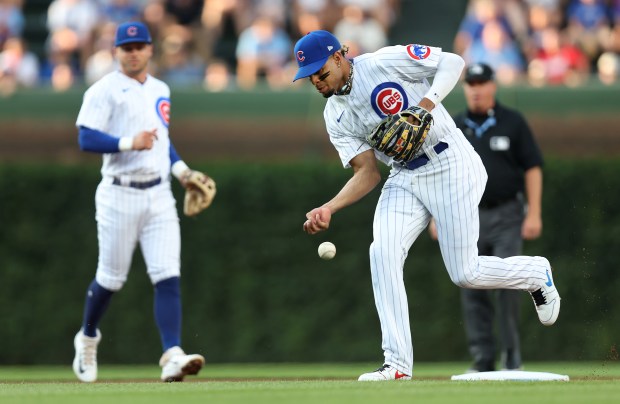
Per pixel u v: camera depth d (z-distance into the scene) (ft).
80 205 129.49
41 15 184.24
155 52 164.86
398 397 56.65
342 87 72.33
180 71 162.50
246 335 127.44
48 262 129.39
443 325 126.00
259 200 128.26
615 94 134.92
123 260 89.30
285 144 137.49
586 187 125.80
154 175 88.53
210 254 128.16
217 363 127.75
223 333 127.75
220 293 127.95
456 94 133.90
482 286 75.46
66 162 133.08
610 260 125.39
